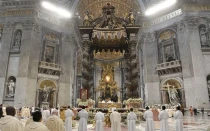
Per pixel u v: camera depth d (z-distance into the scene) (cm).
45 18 2139
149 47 2262
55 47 2222
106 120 1048
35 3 2000
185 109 1817
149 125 716
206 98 1738
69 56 2270
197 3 1973
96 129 706
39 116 268
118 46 1814
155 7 2277
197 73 1798
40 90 2000
